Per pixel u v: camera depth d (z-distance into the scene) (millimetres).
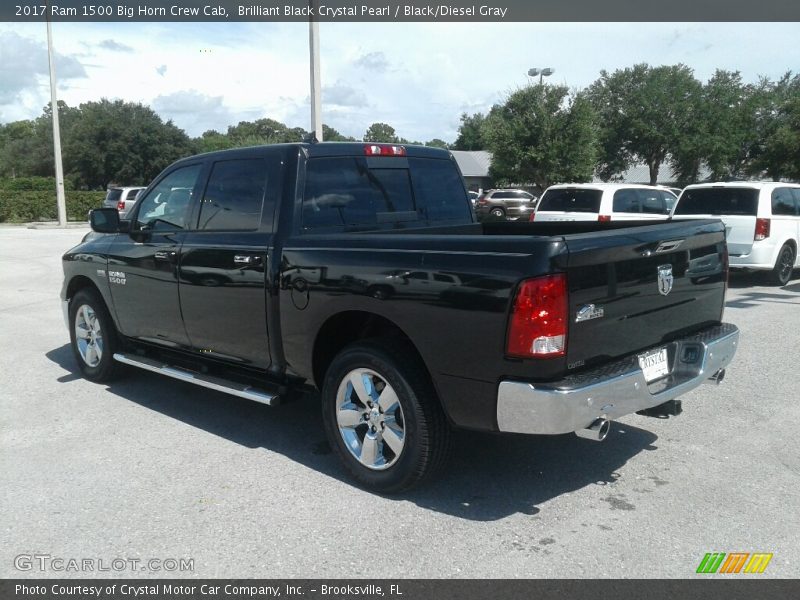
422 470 3816
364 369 3988
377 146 5031
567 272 3336
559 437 4910
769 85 45812
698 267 4305
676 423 5164
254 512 3803
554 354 3322
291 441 4859
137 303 5504
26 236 24562
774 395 5805
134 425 5172
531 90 35344
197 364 5227
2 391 6043
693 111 45594
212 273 4762
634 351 3854
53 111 29656
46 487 4121
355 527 3633
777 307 9961
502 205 35406
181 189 5195
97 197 36688
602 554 3361
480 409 3520
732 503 3889
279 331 4426
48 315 9633
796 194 12656
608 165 49562
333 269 4043
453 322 3535
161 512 3807
